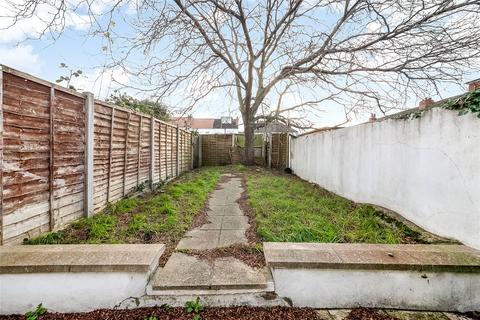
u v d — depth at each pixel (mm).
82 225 3326
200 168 13016
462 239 2553
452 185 2678
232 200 5473
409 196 3379
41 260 2033
